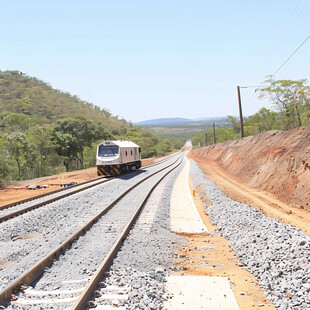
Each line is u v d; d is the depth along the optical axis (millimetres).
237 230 11664
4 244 10609
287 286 6582
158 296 6418
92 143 89062
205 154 73938
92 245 10102
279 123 64750
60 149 74375
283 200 16875
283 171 19438
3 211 15859
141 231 11781
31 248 9992
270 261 8047
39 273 7738
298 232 9398
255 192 20609
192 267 8547
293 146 20547
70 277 7461
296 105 47875
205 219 14719
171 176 34125
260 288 7051
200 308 6020
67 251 9555
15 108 181500
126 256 8867
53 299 6117
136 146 42094
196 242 11023
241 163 32250
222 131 119625
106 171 33219
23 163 68688
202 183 24984
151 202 17875
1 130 88625
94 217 13492
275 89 48062
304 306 5742
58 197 19250
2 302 5992
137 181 28500
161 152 138000
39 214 14711
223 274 7973
